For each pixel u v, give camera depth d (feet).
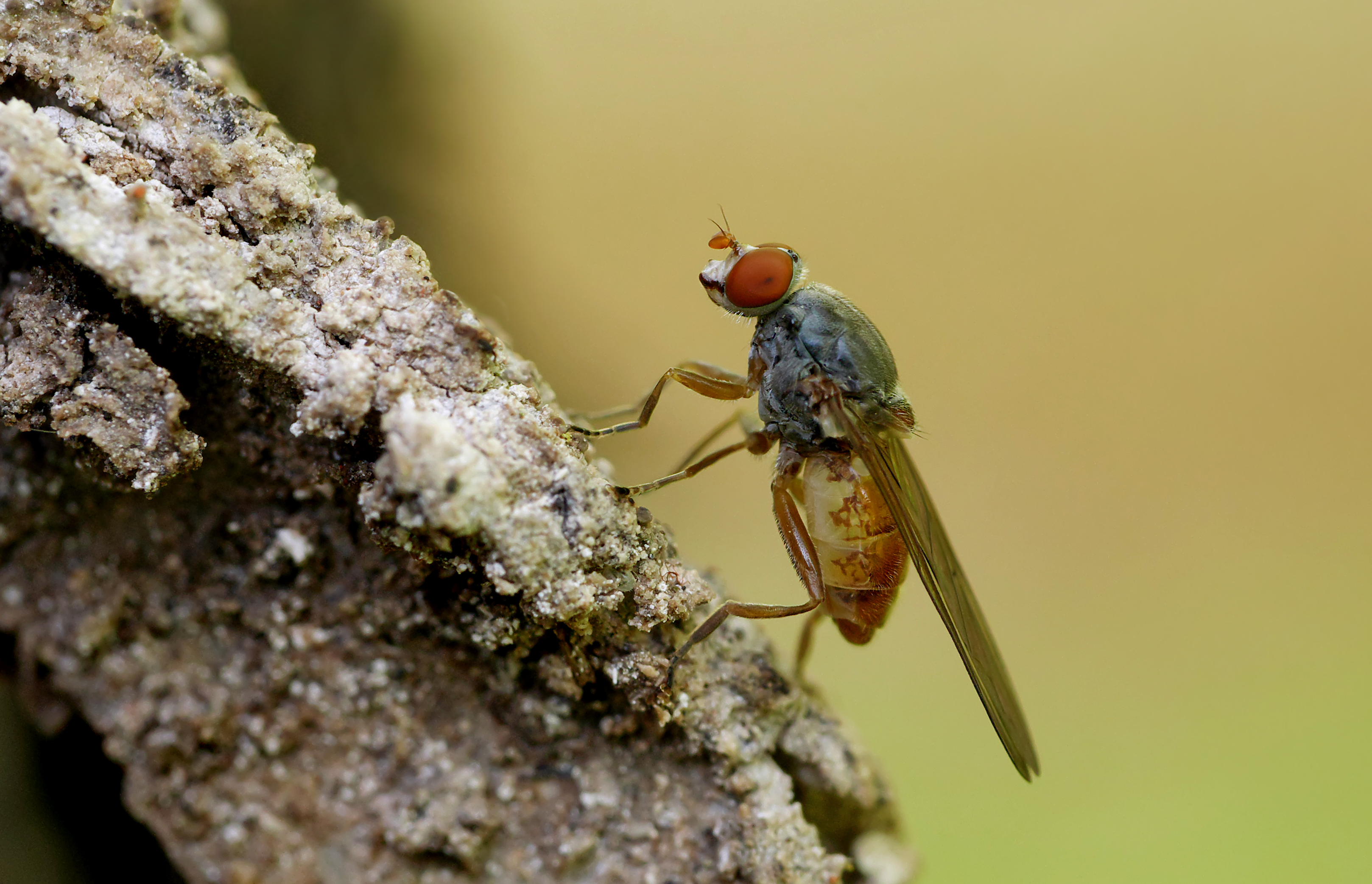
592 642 0.30
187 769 0.30
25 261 0.29
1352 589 0.36
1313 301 0.39
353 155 0.32
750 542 0.35
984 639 0.31
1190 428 0.37
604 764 0.30
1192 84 0.42
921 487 0.31
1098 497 0.37
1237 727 0.35
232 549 0.30
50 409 0.29
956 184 0.40
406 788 0.30
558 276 0.35
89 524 0.30
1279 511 0.37
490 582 0.30
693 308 0.36
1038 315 0.39
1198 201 0.40
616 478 0.31
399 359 0.29
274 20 0.32
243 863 0.30
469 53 0.33
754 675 0.30
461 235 0.33
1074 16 0.43
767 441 0.32
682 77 0.40
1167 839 0.34
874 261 0.38
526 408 0.30
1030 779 0.31
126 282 0.29
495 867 0.30
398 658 0.30
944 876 0.34
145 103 0.30
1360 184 0.40
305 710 0.30
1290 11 0.42
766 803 0.30
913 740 0.35
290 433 0.30
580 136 0.37
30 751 0.31
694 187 0.37
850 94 0.41
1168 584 0.36
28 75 0.29
